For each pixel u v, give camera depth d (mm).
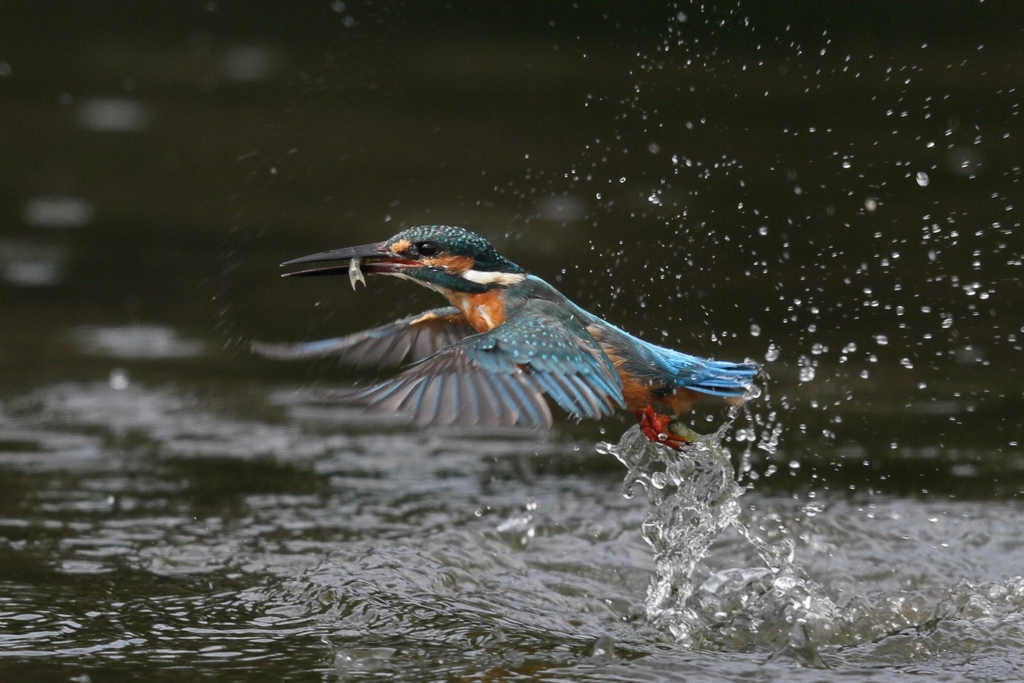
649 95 22266
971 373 11570
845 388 11258
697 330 12594
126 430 10367
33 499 8703
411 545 7910
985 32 23797
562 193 17344
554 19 28281
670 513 7605
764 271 14156
